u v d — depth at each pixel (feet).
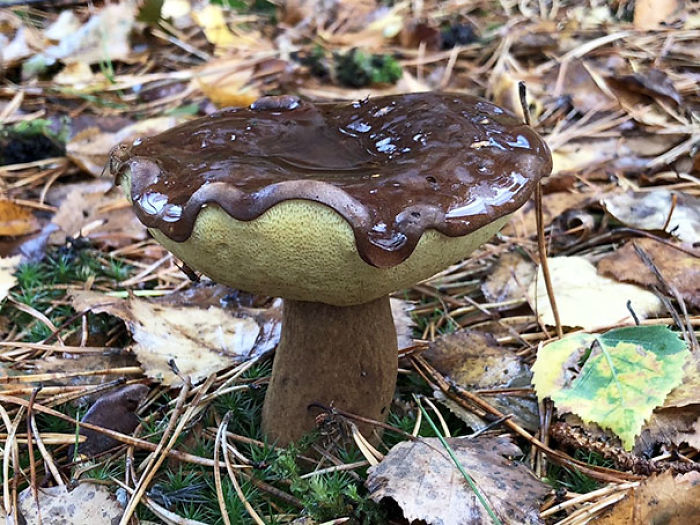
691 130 1.12
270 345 0.77
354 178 0.49
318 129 0.62
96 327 0.82
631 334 0.66
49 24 1.65
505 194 0.48
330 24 1.76
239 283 0.51
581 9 1.68
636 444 0.60
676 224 0.92
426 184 0.48
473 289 0.90
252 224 0.44
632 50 1.42
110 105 1.33
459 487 0.54
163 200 0.48
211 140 0.56
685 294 0.79
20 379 0.71
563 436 0.63
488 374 0.72
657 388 0.61
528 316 0.83
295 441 0.62
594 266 0.88
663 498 0.51
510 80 1.27
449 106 0.59
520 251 0.91
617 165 1.10
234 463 0.62
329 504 0.54
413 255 0.47
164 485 0.59
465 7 1.79
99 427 0.63
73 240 0.97
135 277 0.94
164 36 1.60
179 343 0.76
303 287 0.49
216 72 1.42
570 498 0.57
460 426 0.68
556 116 1.26
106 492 0.56
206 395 0.70
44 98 1.35
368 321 0.59
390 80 1.40
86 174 1.16
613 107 1.24
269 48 1.55
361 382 0.60
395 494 0.53
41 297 0.89
